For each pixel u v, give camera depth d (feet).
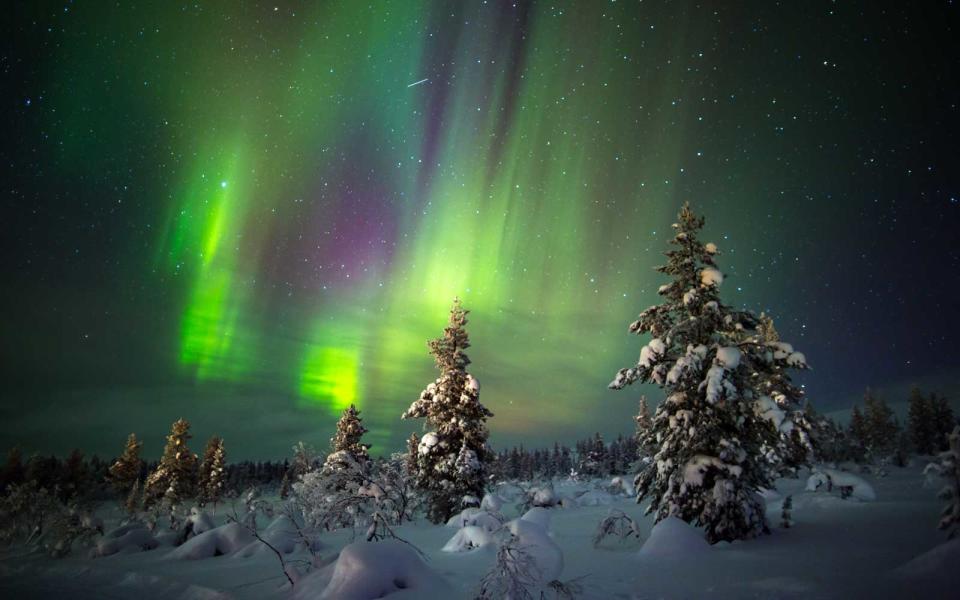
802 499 58.80
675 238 51.26
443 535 53.57
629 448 238.68
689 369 45.83
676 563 32.37
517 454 265.95
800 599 22.57
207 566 40.22
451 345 88.43
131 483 182.19
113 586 36.99
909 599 21.07
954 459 28.84
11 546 69.67
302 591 25.49
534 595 23.20
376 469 52.70
